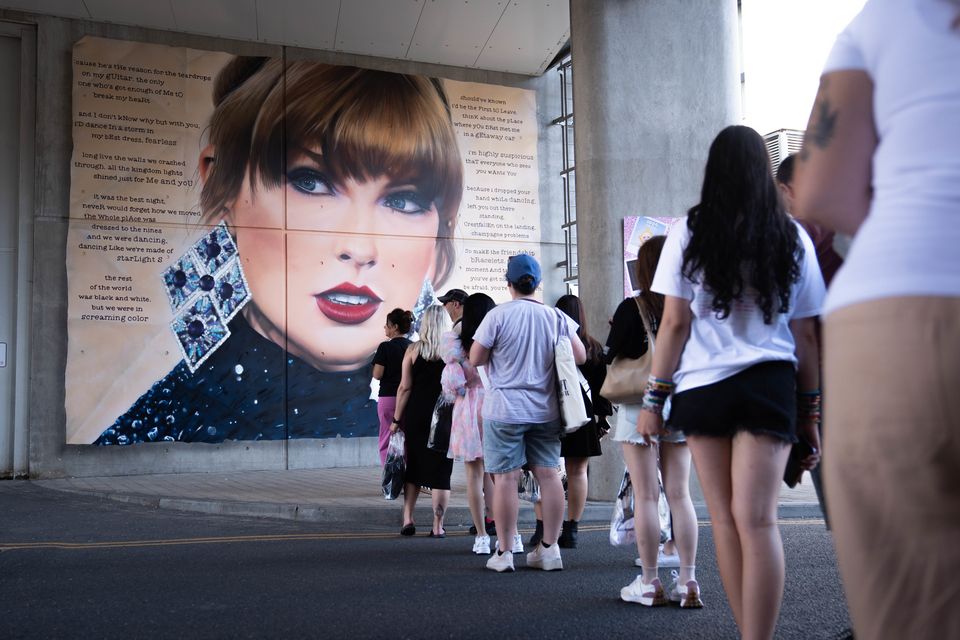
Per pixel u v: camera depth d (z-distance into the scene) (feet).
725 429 10.71
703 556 20.67
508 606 15.78
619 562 20.49
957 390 4.19
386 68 49.37
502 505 19.39
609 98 32.27
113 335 43.45
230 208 45.65
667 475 15.93
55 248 43.29
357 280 47.29
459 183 49.85
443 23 46.09
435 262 48.91
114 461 43.06
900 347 4.33
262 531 26.48
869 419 4.41
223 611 15.40
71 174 43.52
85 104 44.01
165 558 21.27
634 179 32.09
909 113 4.72
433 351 24.93
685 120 32.71
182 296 44.52
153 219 44.45
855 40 5.11
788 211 12.10
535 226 51.21
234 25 45.39
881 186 4.77
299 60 47.65
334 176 47.44
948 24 4.76
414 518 28.53
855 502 4.56
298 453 45.80
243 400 45.11
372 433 47.11
